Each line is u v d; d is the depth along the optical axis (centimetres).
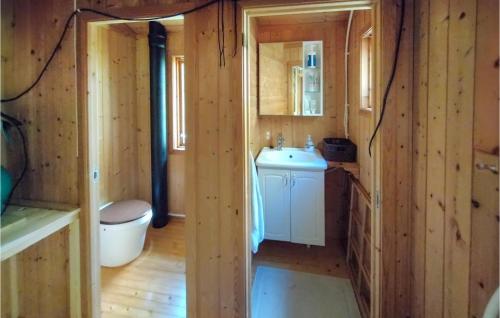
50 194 190
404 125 151
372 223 166
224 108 168
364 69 245
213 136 171
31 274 195
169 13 170
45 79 186
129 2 174
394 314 159
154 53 337
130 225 266
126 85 344
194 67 170
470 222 97
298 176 275
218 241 175
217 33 167
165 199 360
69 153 186
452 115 109
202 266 178
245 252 173
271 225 284
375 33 156
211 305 179
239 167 169
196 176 174
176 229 350
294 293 237
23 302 197
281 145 321
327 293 237
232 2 164
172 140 366
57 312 194
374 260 164
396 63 150
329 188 321
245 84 169
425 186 135
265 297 233
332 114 311
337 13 285
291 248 309
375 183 161
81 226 186
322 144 315
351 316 212
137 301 223
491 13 85
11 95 191
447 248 113
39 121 188
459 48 104
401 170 153
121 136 339
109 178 321
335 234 326
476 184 93
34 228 157
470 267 97
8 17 188
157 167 350
